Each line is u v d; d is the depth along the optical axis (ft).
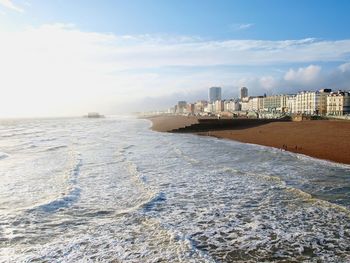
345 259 30.35
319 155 96.48
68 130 264.11
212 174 69.77
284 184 59.00
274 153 103.96
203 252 31.91
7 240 35.14
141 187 58.23
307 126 206.59
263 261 30.12
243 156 97.60
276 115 390.21
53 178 66.33
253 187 57.82
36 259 30.66
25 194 54.24
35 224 39.99
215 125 250.37
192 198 51.24
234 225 39.47
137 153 105.19
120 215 43.11
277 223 39.93
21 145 134.51
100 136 188.44
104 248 32.99
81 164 82.99
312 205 46.73
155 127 299.17
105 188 57.72
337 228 38.01
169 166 79.97
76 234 36.73
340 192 53.01
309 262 29.81
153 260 30.22
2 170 75.61
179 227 38.81
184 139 165.48
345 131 163.02
